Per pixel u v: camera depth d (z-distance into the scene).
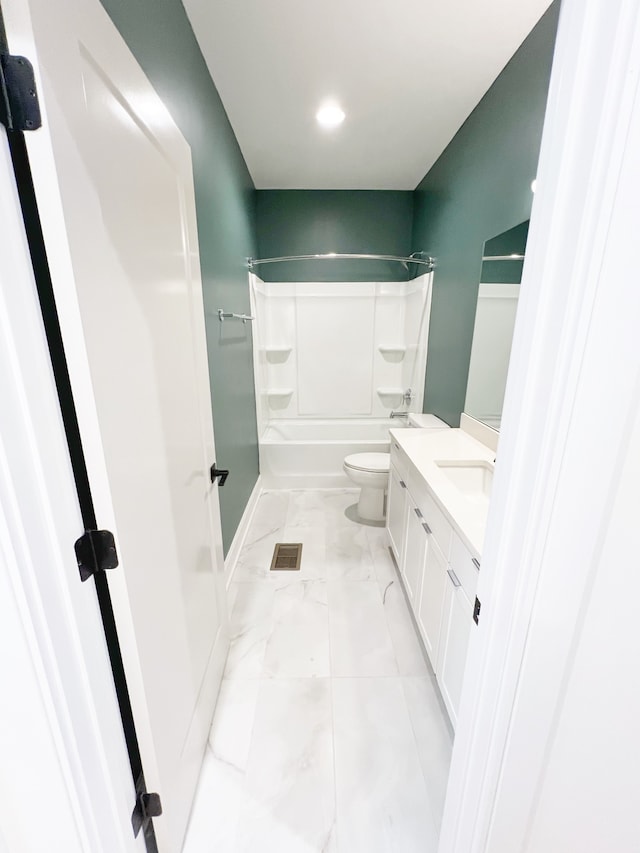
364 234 3.38
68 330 0.56
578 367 0.44
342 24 1.47
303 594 1.97
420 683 1.47
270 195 3.27
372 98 1.95
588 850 0.71
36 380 0.52
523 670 0.59
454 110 2.05
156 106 0.88
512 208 1.66
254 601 1.92
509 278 1.68
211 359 1.83
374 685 1.46
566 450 0.47
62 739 0.61
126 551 0.71
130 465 0.73
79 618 0.62
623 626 0.55
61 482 0.57
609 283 0.42
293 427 3.76
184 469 1.06
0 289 0.47
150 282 0.84
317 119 2.15
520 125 1.59
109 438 0.65
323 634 1.71
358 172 2.90
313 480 3.29
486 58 1.65
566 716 0.60
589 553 0.52
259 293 3.20
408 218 3.34
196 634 1.14
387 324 3.62
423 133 2.29
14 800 0.65
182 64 1.40
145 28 1.10
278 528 2.64
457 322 2.30
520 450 0.52
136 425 0.76
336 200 3.30
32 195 0.52
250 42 1.56
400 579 2.09
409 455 1.75
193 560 1.13
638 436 0.47
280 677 1.49
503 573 0.58
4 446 0.48
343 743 1.25
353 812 1.07
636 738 0.61
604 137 0.38
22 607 0.53
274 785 1.13
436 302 2.70
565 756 0.63
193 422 1.15
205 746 1.23
